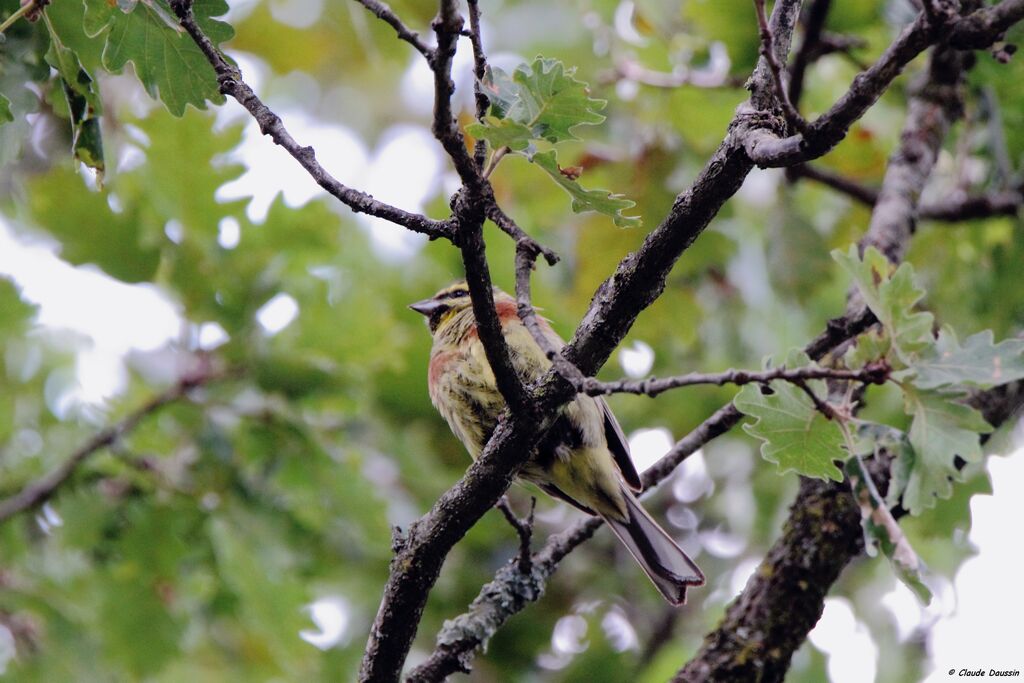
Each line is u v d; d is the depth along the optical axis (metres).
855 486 5.71
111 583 10.09
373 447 11.57
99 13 6.41
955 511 9.20
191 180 10.29
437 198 12.64
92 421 10.71
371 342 10.37
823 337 7.81
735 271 12.93
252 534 10.20
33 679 10.56
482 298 5.91
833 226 12.22
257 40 13.69
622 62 11.59
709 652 8.26
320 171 5.82
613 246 11.34
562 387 6.42
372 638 6.91
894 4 10.48
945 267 11.39
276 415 10.22
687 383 5.28
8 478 10.49
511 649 12.12
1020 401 8.80
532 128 5.61
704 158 11.79
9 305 11.12
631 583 13.20
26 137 6.98
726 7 10.67
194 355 10.27
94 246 10.09
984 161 11.50
